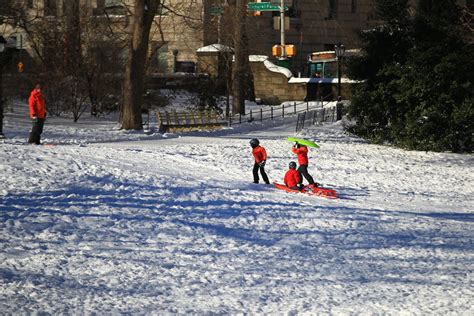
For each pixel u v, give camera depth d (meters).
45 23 73.62
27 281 13.60
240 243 18.70
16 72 80.06
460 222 24.09
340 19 113.44
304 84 90.31
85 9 75.56
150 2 54.97
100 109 71.25
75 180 25.95
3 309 11.77
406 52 51.53
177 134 53.81
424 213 25.67
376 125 53.03
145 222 20.44
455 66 47.34
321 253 17.91
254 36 95.81
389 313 12.33
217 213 22.62
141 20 55.16
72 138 47.09
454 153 48.62
